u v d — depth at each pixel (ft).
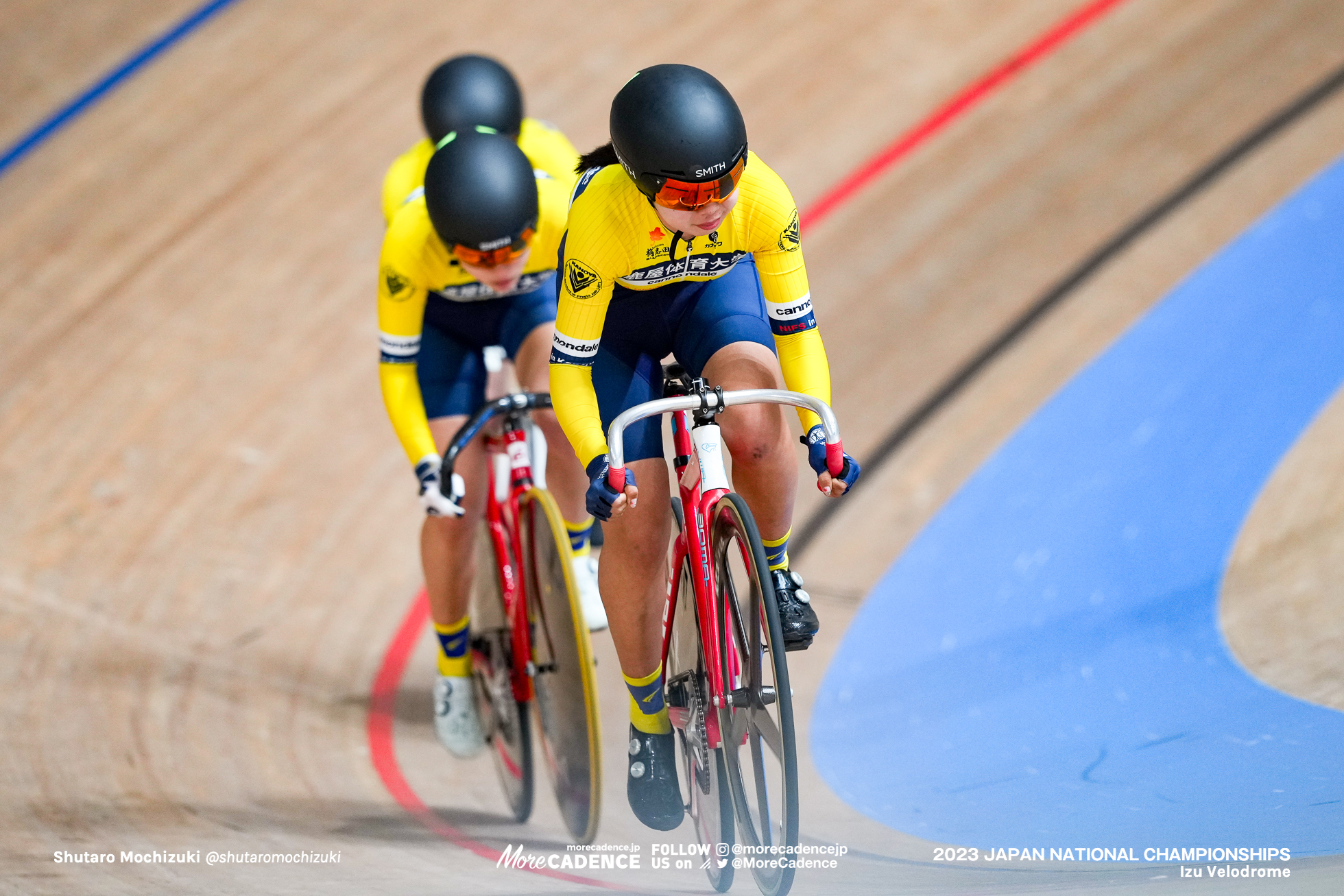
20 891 22.52
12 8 82.43
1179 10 80.48
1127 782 29.71
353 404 57.77
